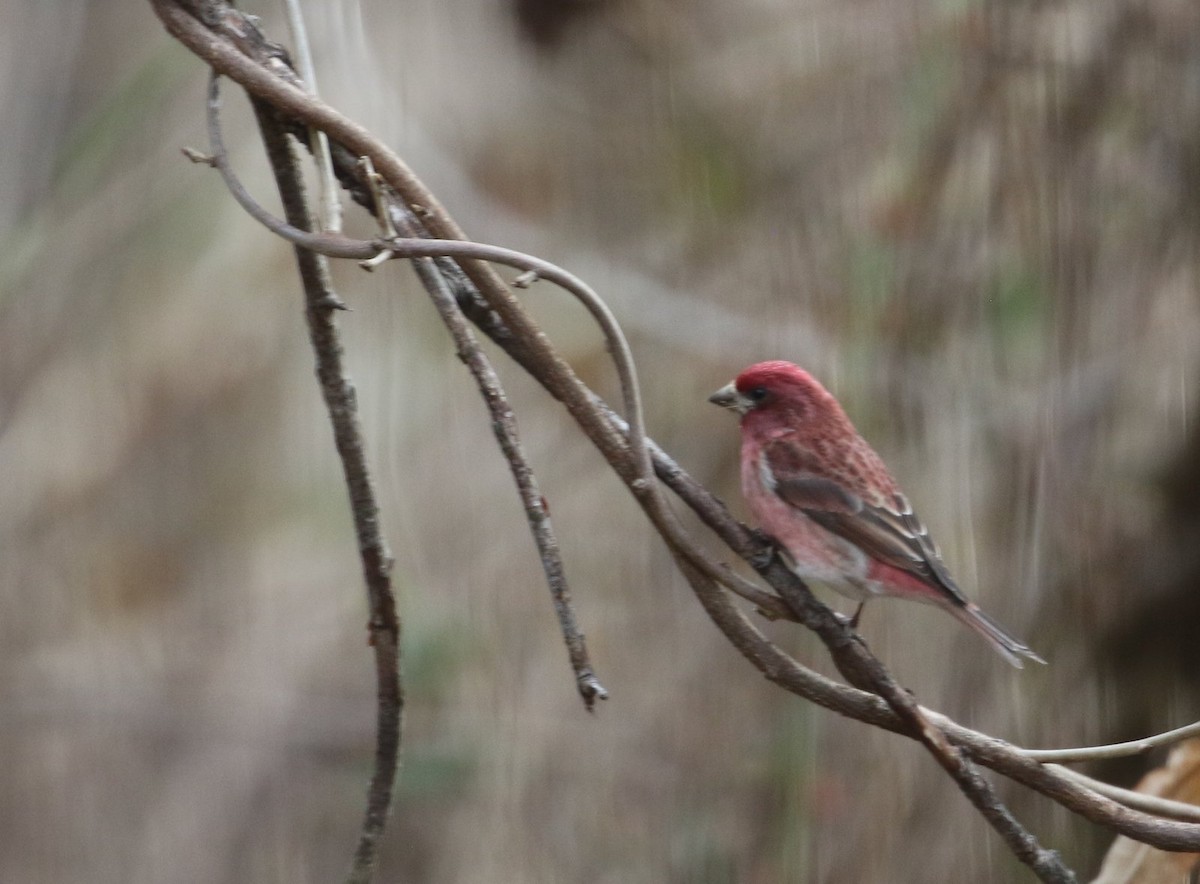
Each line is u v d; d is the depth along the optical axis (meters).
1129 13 11.12
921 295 11.45
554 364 5.90
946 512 11.19
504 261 5.75
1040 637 10.88
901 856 11.12
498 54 13.60
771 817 11.80
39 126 14.43
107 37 14.94
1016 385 11.29
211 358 15.06
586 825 12.41
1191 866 6.88
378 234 5.88
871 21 12.02
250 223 14.39
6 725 15.35
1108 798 6.06
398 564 13.02
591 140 13.20
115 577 15.48
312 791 15.31
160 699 15.23
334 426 6.31
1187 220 11.06
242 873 15.29
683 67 12.96
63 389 15.06
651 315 12.47
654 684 12.62
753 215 12.43
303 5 12.66
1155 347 10.98
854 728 11.61
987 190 11.45
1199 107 11.05
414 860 13.37
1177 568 10.74
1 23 14.49
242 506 15.44
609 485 13.06
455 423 13.23
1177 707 10.76
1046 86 11.16
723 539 6.04
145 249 14.47
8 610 15.40
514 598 12.90
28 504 15.38
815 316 11.77
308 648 15.48
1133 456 10.99
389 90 13.11
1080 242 11.03
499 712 12.68
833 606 11.34
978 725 10.88
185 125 14.16
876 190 11.74
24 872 15.54
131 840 15.60
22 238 14.13
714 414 12.41
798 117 12.38
